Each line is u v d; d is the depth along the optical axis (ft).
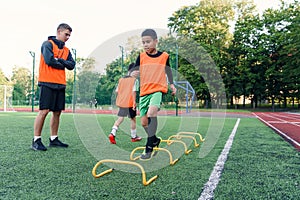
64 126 22.30
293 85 84.69
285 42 84.07
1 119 30.12
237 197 6.02
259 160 10.07
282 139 16.44
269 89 91.45
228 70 89.81
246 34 91.91
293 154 11.35
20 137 15.29
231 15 94.07
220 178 7.54
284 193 6.34
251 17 98.89
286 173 8.20
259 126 26.27
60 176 7.48
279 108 97.81
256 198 5.98
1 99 82.17
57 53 11.87
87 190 6.32
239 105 99.04
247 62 88.74
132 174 7.88
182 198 5.89
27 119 30.19
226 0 92.02
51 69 11.62
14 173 7.71
